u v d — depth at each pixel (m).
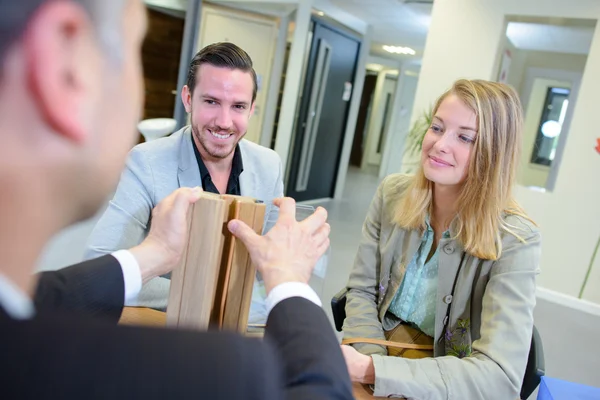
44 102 0.26
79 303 0.61
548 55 6.42
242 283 0.69
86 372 0.26
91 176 0.30
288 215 0.65
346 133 7.21
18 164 0.26
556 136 6.44
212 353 0.28
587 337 3.37
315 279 0.80
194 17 5.76
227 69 1.31
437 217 1.36
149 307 1.05
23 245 0.28
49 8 0.25
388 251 1.42
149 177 1.30
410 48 9.02
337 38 6.41
